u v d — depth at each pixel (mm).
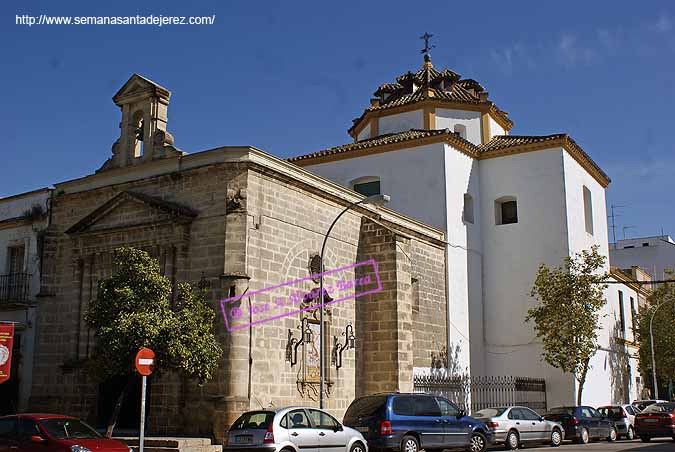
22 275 27812
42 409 25266
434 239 33062
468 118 39250
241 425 17594
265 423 17156
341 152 37156
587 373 35750
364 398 21031
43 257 26703
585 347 32188
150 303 18859
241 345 21531
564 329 32344
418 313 31172
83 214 26625
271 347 22922
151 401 22656
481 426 22438
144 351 16625
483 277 36750
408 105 38969
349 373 27109
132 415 23391
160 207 23953
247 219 22672
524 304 35375
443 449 21609
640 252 72188
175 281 23109
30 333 27109
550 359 32469
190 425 21531
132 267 19031
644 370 46875
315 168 38188
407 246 29109
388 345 27797
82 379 24625
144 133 25906
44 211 27812
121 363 18125
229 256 22203
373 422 20078
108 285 19156
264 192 23656
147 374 16594
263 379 22328
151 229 24203
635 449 24531
